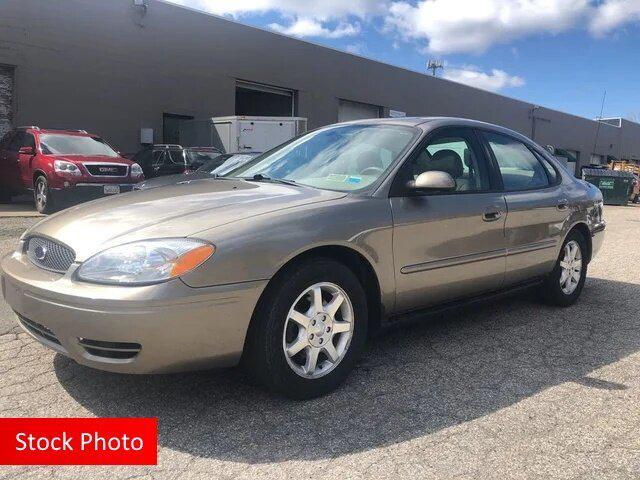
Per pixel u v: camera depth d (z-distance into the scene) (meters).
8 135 13.38
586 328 4.67
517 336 4.43
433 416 3.07
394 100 29.61
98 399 3.18
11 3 16.27
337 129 4.46
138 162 16.25
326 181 3.79
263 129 18.80
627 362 3.92
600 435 2.90
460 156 4.19
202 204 3.25
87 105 18.08
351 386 3.42
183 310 2.71
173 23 20.00
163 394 3.25
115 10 18.45
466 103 35.00
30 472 2.50
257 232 2.94
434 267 3.77
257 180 4.00
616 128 52.72
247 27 22.41
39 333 3.07
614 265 7.80
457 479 2.49
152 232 2.89
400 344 4.20
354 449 2.72
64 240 3.00
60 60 17.38
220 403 3.16
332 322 3.27
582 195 5.31
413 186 3.62
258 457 2.64
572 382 3.56
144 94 19.44
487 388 3.44
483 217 4.08
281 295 3.01
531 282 4.83
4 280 3.27
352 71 27.08
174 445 2.73
